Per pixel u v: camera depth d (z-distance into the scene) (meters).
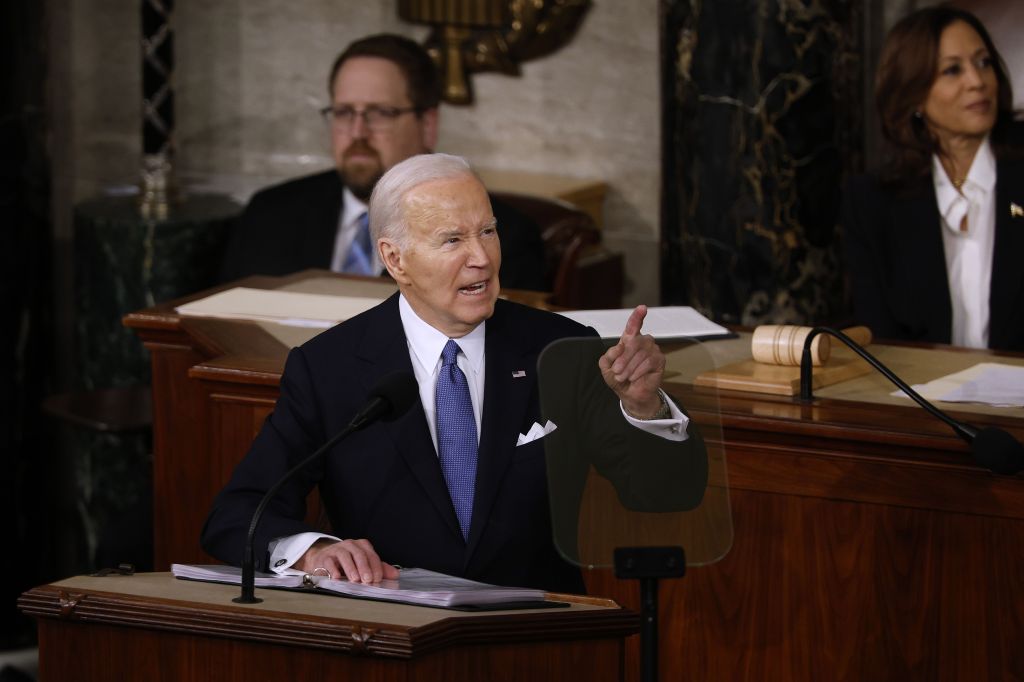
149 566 16.95
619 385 7.97
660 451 7.94
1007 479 10.11
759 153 19.94
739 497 11.06
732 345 12.47
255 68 26.70
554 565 10.19
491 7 25.11
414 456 10.03
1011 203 16.33
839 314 20.39
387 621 7.51
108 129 26.89
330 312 13.65
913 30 16.69
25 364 22.89
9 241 22.59
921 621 10.61
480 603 8.06
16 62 22.41
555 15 24.86
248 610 7.71
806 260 20.16
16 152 22.53
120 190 26.78
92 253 22.80
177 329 13.34
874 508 10.62
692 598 11.31
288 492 10.16
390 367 10.30
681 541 7.87
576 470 7.92
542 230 20.70
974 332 16.66
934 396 11.22
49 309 23.34
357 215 19.05
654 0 24.36
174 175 23.98
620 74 24.83
